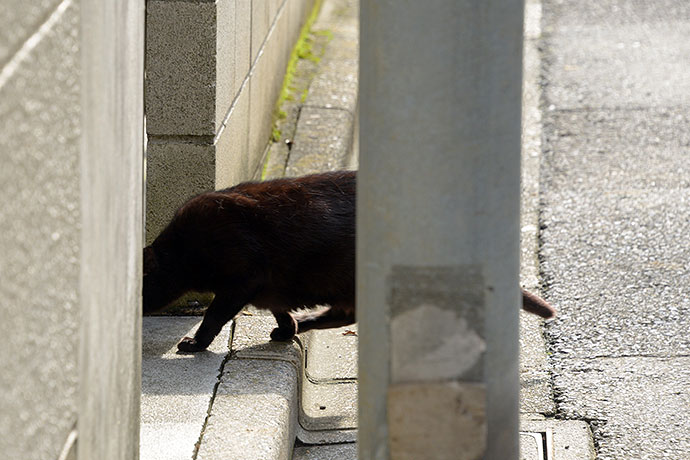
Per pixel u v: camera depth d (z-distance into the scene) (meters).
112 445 4.54
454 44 3.78
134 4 5.00
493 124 3.85
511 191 3.95
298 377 8.12
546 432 7.63
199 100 9.45
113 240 4.44
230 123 10.45
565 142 14.95
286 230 8.45
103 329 4.25
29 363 3.16
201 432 6.81
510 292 4.04
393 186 3.92
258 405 7.25
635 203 12.59
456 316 3.97
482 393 4.04
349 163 14.61
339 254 8.51
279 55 15.10
